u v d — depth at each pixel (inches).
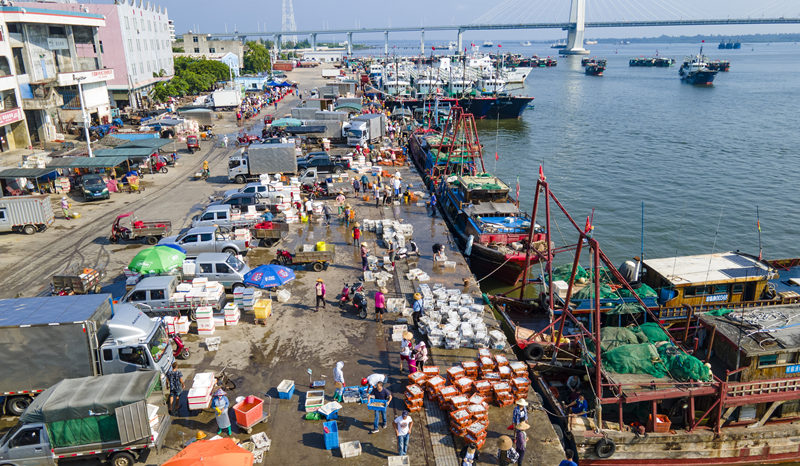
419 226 1581.0
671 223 2012.8
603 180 2608.3
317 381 827.4
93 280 1119.0
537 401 800.3
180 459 563.2
